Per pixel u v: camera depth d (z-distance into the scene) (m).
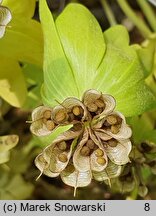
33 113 0.15
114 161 0.15
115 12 0.29
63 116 0.15
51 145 0.15
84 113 0.15
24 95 0.20
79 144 0.15
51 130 0.15
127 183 0.18
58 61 0.17
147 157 0.18
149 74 0.19
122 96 0.16
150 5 0.27
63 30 0.17
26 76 0.21
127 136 0.15
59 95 0.17
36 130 0.15
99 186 0.27
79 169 0.15
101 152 0.15
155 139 0.19
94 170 0.15
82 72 0.16
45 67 0.17
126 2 0.27
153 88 0.19
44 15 0.17
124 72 0.16
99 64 0.16
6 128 0.26
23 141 0.25
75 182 0.15
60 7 0.25
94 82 0.16
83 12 0.17
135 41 0.29
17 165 0.24
